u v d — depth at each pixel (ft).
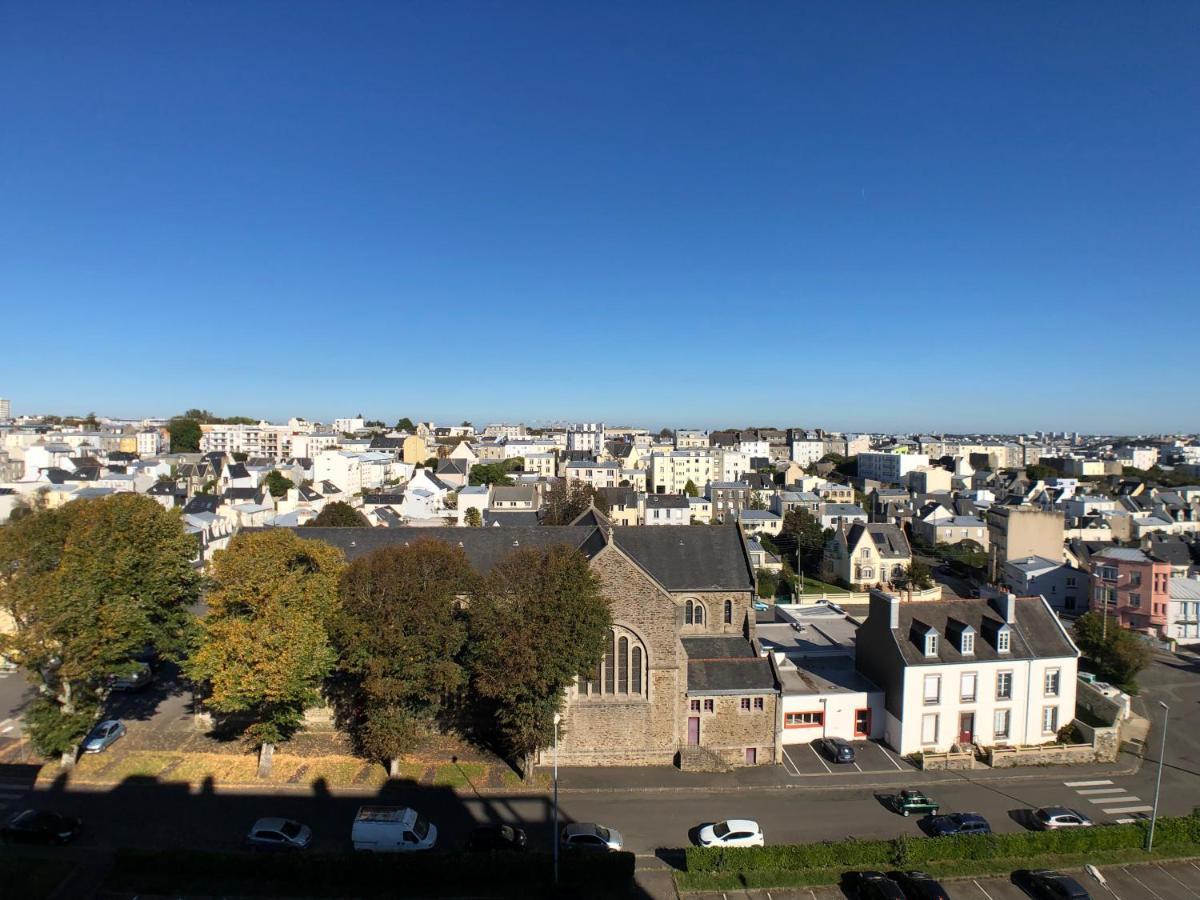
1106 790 174.81
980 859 140.77
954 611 203.00
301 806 155.94
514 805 159.74
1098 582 332.80
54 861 132.16
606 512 495.41
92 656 158.71
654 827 153.07
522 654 153.99
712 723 182.91
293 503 511.81
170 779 164.76
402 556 167.32
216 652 154.40
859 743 195.93
